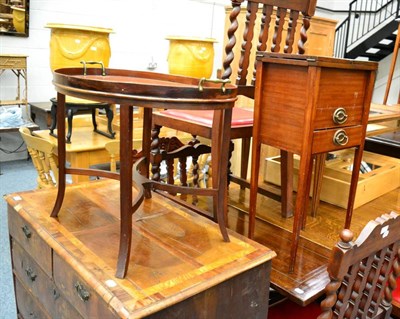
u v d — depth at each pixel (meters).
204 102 0.94
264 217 1.76
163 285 0.94
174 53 3.18
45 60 4.32
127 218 0.97
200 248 1.14
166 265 1.04
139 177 1.22
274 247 1.50
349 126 1.30
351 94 1.27
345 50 6.83
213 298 0.99
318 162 1.72
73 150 2.51
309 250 1.48
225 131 1.12
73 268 1.03
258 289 1.12
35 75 4.29
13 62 3.83
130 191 0.96
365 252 1.04
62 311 1.16
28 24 4.08
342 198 1.90
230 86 1.03
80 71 1.28
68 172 1.25
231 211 1.82
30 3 4.05
